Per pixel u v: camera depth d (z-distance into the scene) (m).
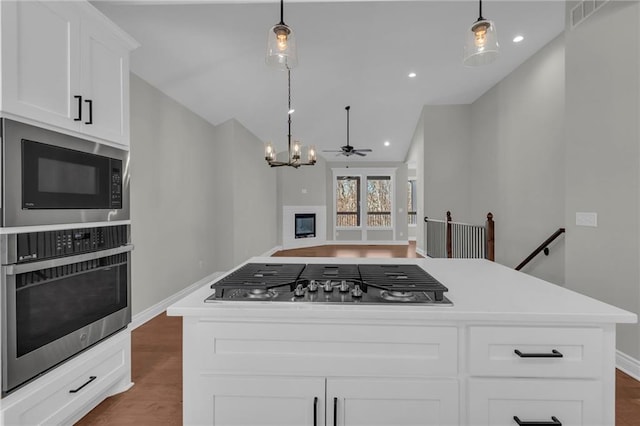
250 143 6.05
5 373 1.30
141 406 1.86
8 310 1.31
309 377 1.04
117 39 1.89
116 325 1.90
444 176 6.18
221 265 5.15
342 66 4.39
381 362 1.03
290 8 2.94
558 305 1.07
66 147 1.56
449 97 5.75
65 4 1.54
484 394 1.02
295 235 8.71
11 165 1.31
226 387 1.05
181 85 3.68
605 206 2.33
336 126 6.83
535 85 4.15
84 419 1.74
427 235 6.28
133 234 3.12
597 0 2.37
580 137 2.54
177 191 3.94
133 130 3.14
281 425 1.05
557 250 3.76
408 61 4.34
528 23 3.49
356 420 1.04
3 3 1.27
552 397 1.00
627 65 2.16
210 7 2.71
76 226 1.62
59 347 1.53
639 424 1.72
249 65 3.76
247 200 5.84
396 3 3.05
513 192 4.66
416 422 1.03
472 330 1.02
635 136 2.12
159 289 3.54
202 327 1.05
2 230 1.29
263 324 1.05
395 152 8.93
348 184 9.91
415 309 1.03
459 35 3.68
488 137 5.41
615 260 2.26
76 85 1.61
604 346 1.00
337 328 1.04
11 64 1.30
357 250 8.48
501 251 4.97
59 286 1.53
